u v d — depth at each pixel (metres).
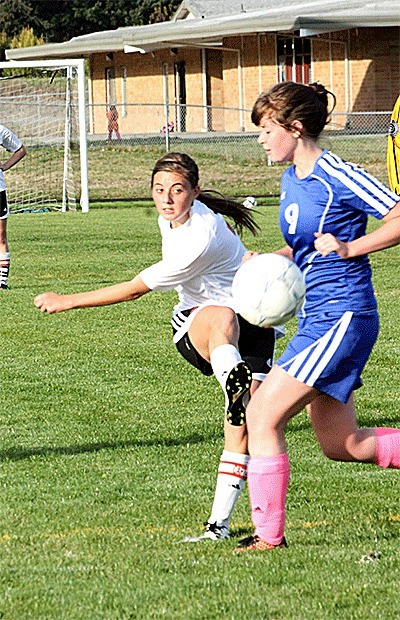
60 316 24.64
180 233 10.65
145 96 96.81
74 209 55.25
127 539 10.20
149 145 73.19
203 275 10.87
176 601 8.33
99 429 14.91
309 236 9.50
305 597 8.34
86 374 18.61
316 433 10.19
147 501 11.64
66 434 14.66
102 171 66.19
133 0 140.50
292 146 9.54
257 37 86.31
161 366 19.25
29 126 87.25
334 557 9.35
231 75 88.94
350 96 81.56
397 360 19.52
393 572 8.91
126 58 97.94
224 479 10.24
